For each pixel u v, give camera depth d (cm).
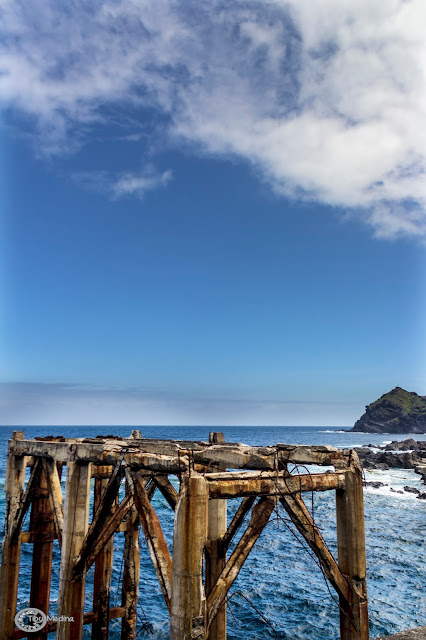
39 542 1307
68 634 1012
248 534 883
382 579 2578
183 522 766
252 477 867
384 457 8175
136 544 1438
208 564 1140
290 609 2167
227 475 844
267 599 2284
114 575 2541
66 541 1052
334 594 2356
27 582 2311
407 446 12544
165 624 1930
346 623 929
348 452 980
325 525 3853
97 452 1026
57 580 2398
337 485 950
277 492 883
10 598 1237
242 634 1908
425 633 984
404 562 2877
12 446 1284
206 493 786
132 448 1013
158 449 1042
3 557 1252
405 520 4019
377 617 2084
